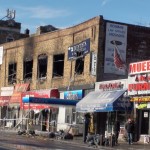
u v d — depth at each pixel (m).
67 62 45.47
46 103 40.12
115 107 34.94
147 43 42.22
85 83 41.94
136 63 34.91
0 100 57.56
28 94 50.03
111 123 37.84
